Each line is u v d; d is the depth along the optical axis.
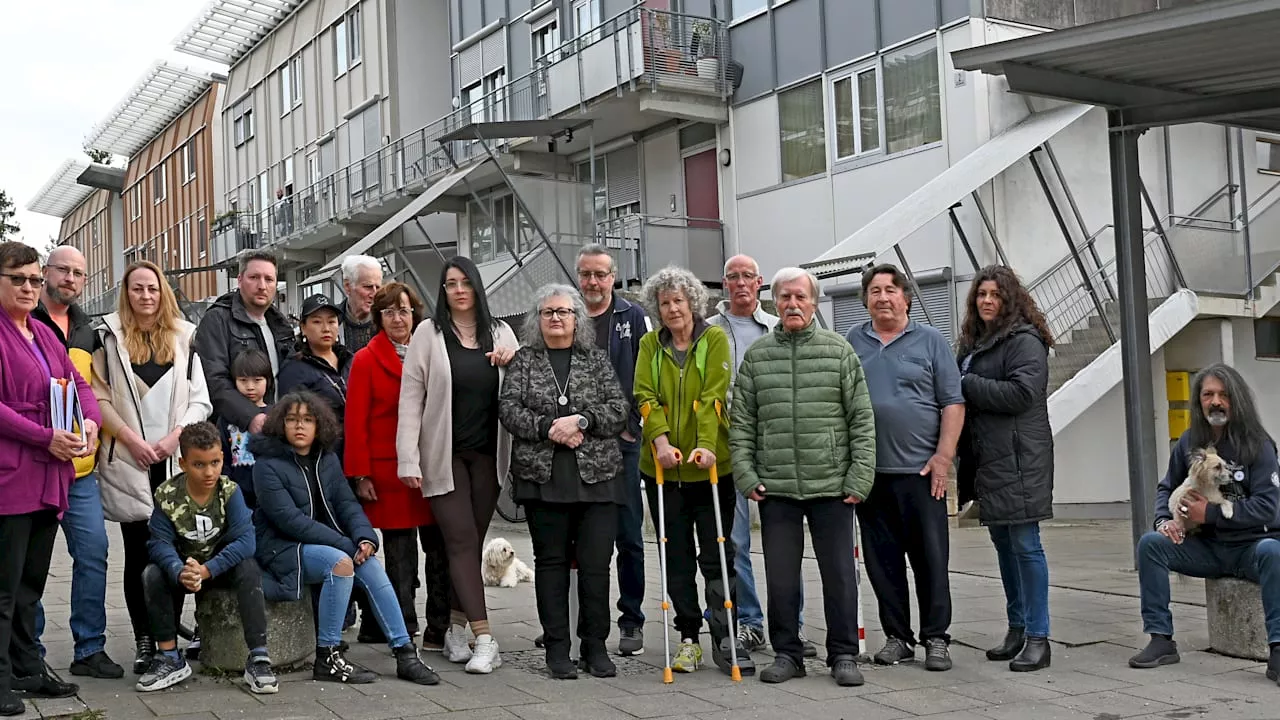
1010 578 6.62
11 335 5.39
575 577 6.79
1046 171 17.50
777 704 5.59
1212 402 6.44
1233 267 17.33
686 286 6.29
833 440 6.11
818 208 19.33
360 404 6.56
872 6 18.41
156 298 6.30
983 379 6.38
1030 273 17.17
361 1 32.41
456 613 6.63
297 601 6.25
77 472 5.95
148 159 53.66
